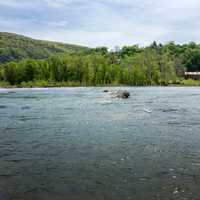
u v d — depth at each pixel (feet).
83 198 34.09
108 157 50.49
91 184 38.22
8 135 69.87
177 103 155.12
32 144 60.39
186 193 35.29
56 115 107.34
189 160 48.52
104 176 41.11
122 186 37.50
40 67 493.77
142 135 69.46
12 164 46.68
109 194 35.14
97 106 140.67
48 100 179.73
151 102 162.20
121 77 521.65
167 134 70.49
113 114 109.40
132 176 41.04
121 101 169.99
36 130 76.64
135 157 50.44
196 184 38.01
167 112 114.93
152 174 41.81
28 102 164.66
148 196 34.53
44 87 464.24
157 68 545.44
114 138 66.08
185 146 58.23
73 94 246.68
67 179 40.01
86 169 44.14
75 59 520.01
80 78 511.81
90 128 79.46
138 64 547.90
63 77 503.61
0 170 43.75
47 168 44.70
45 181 39.32
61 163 47.16
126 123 87.66
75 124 86.28
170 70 559.38
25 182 38.96
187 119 95.40
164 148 56.65
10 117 102.12
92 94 245.24
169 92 281.13
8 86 460.55
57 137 67.41
